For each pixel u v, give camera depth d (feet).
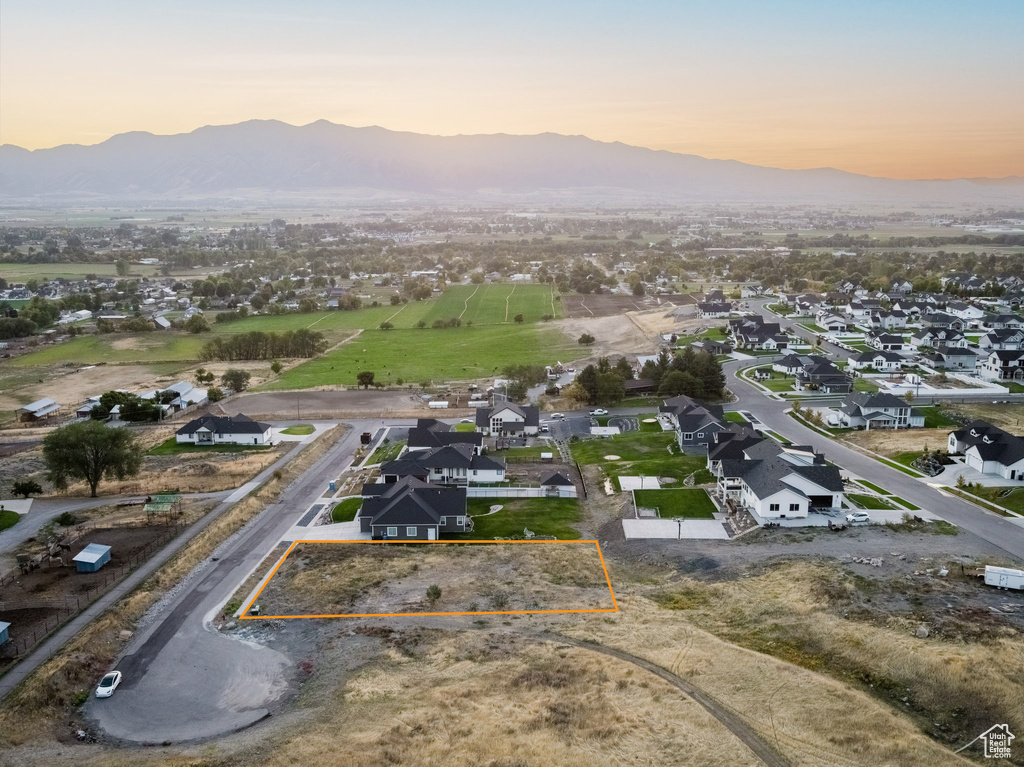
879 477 313.73
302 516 289.33
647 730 152.66
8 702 163.22
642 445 368.68
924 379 499.10
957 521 264.52
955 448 336.90
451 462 322.14
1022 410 415.44
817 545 245.24
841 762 143.95
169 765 141.38
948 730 156.76
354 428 425.69
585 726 154.51
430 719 156.56
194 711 166.81
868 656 180.34
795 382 502.79
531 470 339.77
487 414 402.11
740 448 321.73
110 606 209.87
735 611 207.51
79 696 173.06
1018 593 208.03
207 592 225.35
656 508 285.23
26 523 281.74
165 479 333.62
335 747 146.30
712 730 152.15
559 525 277.03
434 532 263.70
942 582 214.28
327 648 191.42
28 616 204.44
